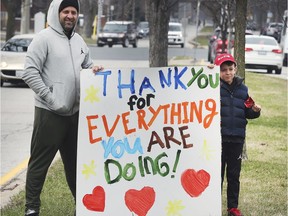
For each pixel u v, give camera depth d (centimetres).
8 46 2112
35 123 580
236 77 620
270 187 765
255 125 1237
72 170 612
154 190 546
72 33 581
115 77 546
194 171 547
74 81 574
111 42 4825
